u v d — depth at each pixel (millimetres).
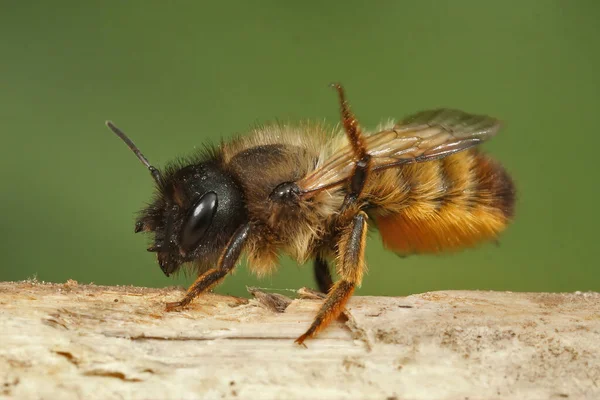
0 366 63
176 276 70
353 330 65
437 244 72
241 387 63
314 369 64
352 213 69
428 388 64
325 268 71
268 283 78
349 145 70
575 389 64
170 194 69
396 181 71
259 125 72
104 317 65
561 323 65
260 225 69
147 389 63
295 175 70
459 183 71
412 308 66
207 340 65
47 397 63
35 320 64
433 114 71
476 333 65
